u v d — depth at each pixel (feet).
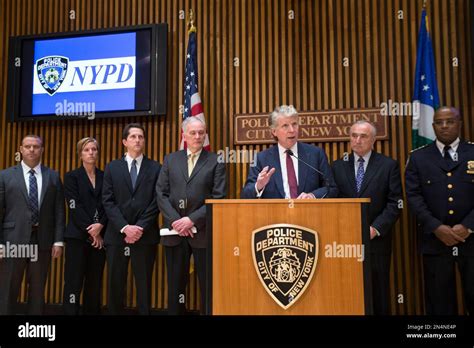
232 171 14.99
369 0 14.87
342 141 14.24
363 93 14.53
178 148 15.46
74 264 12.36
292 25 15.28
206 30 15.76
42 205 12.13
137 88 15.53
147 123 15.80
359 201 7.00
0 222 11.92
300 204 7.13
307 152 10.18
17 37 16.55
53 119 16.06
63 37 16.21
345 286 6.87
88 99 15.85
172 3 16.11
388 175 11.55
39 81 16.29
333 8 15.08
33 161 12.23
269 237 7.11
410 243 13.66
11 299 11.87
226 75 15.51
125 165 12.05
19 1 17.35
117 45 15.80
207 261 7.21
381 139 14.01
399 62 14.43
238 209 7.25
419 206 11.00
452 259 10.82
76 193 12.55
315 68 14.98
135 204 11.71
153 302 15.08
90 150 12.73
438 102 13.46
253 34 15.53
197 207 11.02
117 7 16.44
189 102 14.64
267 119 14.70
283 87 15.02
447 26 14.28
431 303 11.16
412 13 14.51
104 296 15.31
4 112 17.01
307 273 6.96
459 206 10.74
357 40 14.85
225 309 7.06
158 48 15.53
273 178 9.80
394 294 13.66
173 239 11.03
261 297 7.02
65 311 12.26
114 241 11.73
